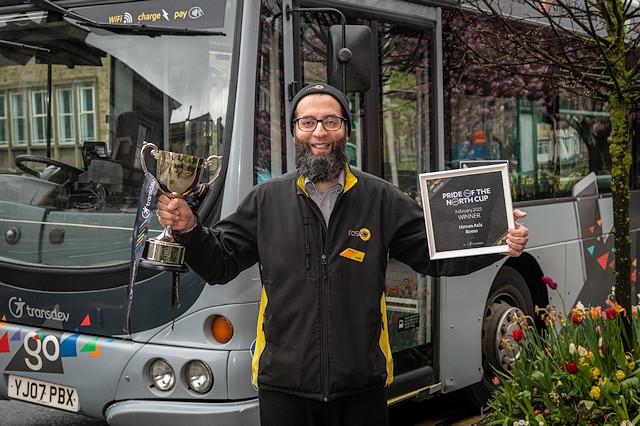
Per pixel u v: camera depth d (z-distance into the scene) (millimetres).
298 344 3254
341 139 3342
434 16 5613
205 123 4625
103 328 4785
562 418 4266
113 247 4836
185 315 4508
